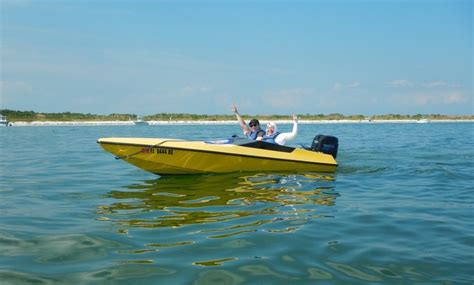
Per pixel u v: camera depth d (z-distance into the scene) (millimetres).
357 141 20500
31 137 26109
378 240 4625
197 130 36594
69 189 7688
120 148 8508
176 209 6023
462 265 3914
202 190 7398
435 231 4965
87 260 4035
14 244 4500
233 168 9023
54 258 4090
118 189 7645
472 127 44344
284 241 4562
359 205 6305
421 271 3785
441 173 9461
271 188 7551
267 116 76875
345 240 4617
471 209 6086
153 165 8703
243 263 3947
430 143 18922
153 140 8688
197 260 4020
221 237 4695
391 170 9898
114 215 5727
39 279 3600
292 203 6395
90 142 20688
